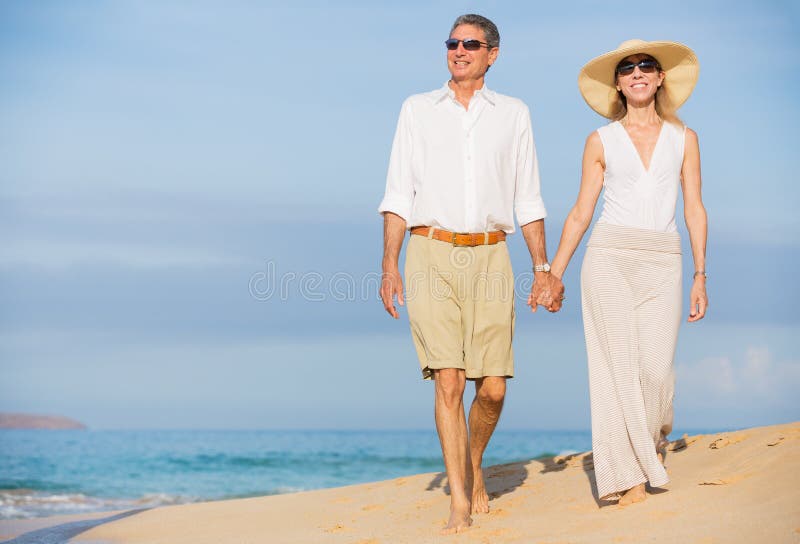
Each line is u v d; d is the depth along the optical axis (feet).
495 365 16.08
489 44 16.17
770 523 12.03
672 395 15.33
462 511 15.06
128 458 101.65
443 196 16.01
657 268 15.25
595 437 15.15
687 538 11.84
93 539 19.01
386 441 179.73
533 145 16.80
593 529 13.42
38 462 93.66
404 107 16.48
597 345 15.43
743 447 17.47
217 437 204.74
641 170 15.35
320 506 20.70
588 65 16.02
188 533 18.86
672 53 15.56
